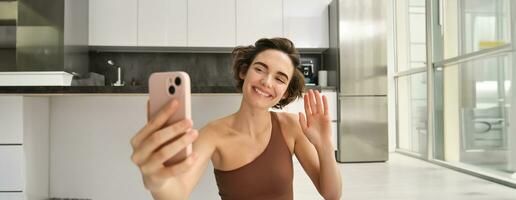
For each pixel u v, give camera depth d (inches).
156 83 19.5
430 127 153.3
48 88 62.6
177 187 26.0
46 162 70.7
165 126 18.3
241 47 38.3
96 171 71.4
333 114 155.7
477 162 128.1
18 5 128.6
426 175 125.2
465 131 134.8
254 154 36.3
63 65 127.7
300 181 112.6
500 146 115.5
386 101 155.7
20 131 67.1
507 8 108.6
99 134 71.5
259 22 156.9
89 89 63.2
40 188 68.8
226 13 155.2
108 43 149.4
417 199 94.0
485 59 121.0
